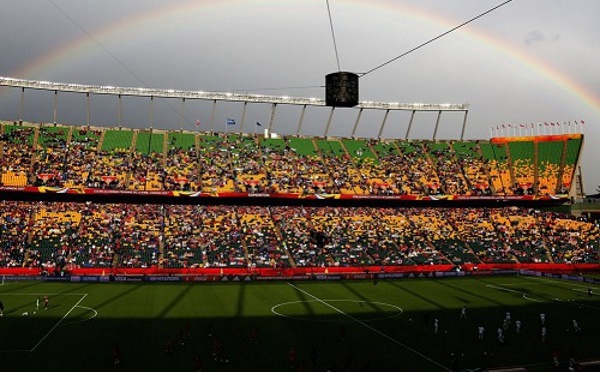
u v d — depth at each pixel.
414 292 77.44
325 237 104.31
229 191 108.94
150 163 113.38
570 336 50.88
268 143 130.75
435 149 137.25
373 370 39.56
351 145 135.88
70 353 42.56
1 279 82.56
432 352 44.78
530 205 124.94
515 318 59.00
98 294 71.44
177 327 52.03
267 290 78.00
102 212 102.19
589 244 108.06
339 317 58.78
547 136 132.00
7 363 39.72
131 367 39.22
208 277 87.25
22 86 113.94
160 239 96.38
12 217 95.69
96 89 118.38
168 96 124.00
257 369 39.25
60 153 109.19
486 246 107.25
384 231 109.62
